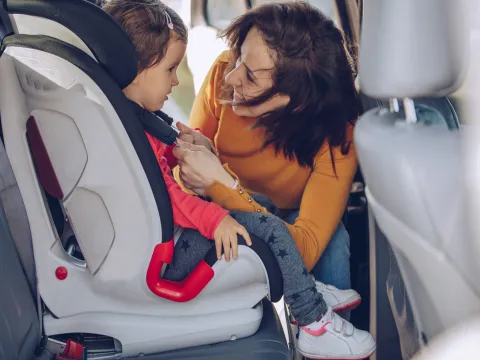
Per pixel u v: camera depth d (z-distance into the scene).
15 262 1.16
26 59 1.14
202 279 1.29
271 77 1.48
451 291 0.98
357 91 1.51
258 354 1.29
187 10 2.87
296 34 1.45
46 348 1.29
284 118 1.52
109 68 1.15
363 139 1.06
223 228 1.28
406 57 0.93
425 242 0.99
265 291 1.34
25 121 1.17
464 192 0.93
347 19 1.52
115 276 1.25
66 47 1.12
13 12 1.11
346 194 1.53
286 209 1.69
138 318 1.29
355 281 1.62
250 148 1.61
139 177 1.18
